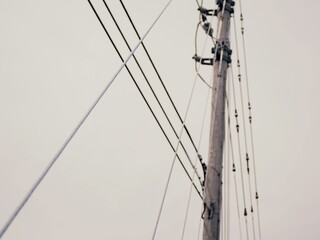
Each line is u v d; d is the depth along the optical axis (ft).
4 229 7.56
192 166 20.49
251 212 29.48
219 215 20.18
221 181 21.15
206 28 25.95
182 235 17.44
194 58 25.75
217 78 24.17
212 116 23.15
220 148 21.88
